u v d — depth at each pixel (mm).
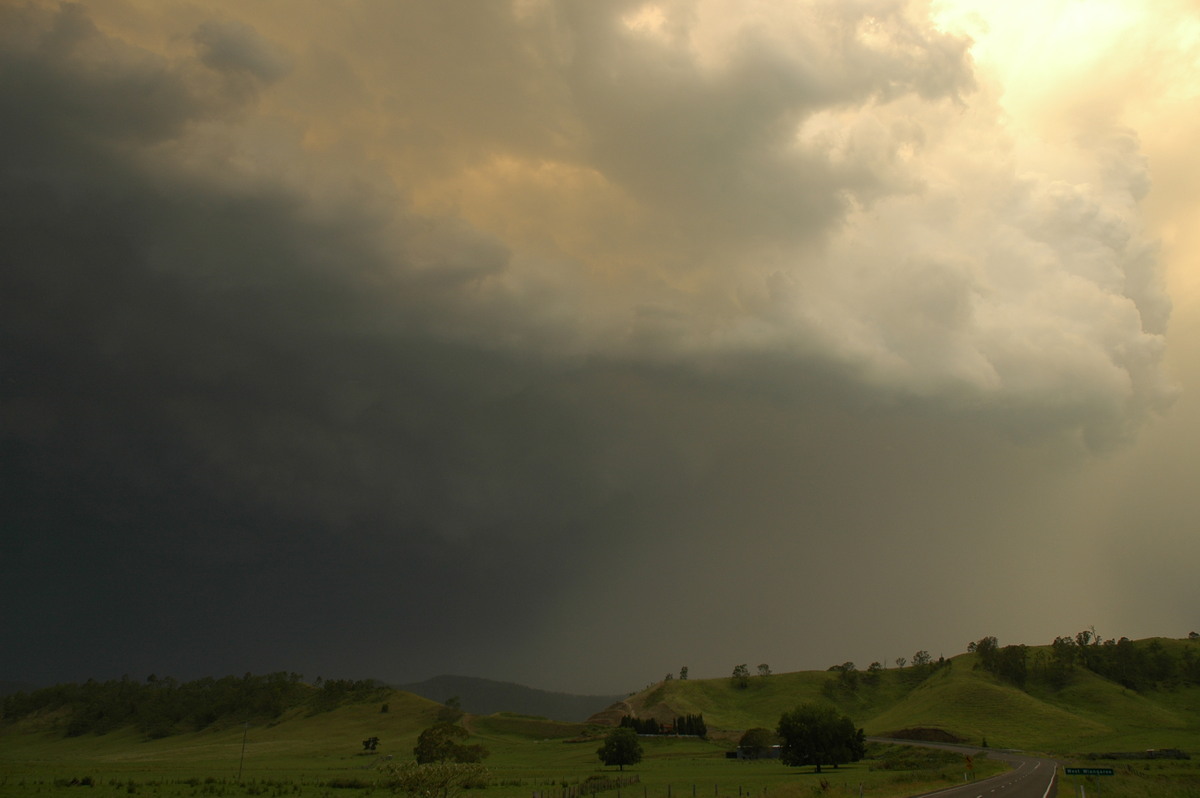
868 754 161750
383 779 108000
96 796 85500
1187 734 190500
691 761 163875
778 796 60344
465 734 141500
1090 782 76438
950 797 60594
